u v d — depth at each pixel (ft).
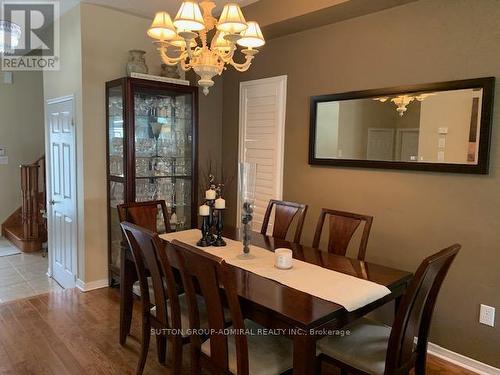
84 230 12.14
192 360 6.39
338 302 5.60
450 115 8.41
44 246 18.08
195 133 13.15
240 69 8.01
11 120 19.99
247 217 7.95
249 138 13.71
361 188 10.32
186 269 5.98
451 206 8.57
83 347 8.93
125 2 11.60
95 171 12.22
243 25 6.70
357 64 10.21
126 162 11.60
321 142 11.18
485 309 8.13
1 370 7.98
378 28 9.71
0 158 19.81
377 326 6.88
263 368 5.74
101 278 12.63
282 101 12.36
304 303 5.56
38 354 8.61
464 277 8.42
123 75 12.55
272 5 10.84
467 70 8.18
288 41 12.03
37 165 17.76
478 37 7.99
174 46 8.07
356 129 10.25
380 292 6.10
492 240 7.99
